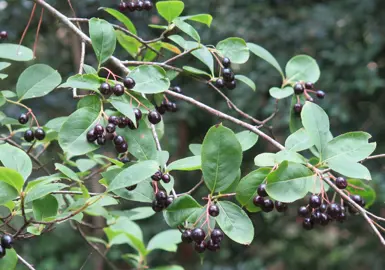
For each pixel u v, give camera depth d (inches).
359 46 104.0
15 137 52.6
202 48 44.1
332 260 113.5
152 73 39.9
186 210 38.5
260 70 101.7
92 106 38.4
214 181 38.3
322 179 38.1
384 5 104.8
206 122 108.5
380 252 106.6
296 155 38.8
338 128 103.7
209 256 111.9
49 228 39.6
